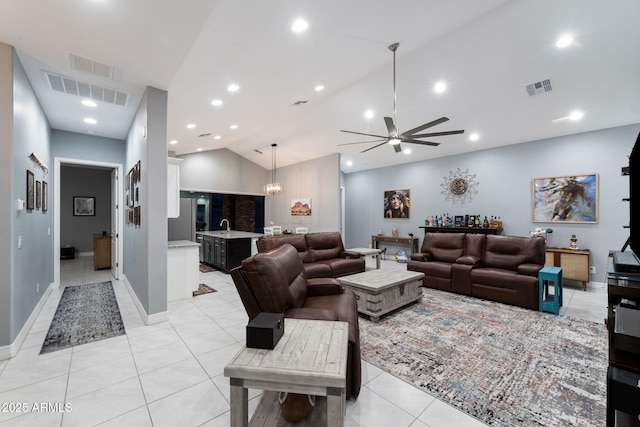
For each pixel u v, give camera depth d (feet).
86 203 28.09
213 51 9.64
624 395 4.00
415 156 23.98
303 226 28.43
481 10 9.90
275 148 26.99
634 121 15.06
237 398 4.52
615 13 9.43
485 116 16.42
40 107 12.26
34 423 5.68
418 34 10.85
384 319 11.46
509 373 7.61
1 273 8.10
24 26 7.35
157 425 5.67
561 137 17.52
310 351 4.92
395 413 6.07
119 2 6.51
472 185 21.54
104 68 9.55
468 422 5.83
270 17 8.38
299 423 5.52
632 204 5.93
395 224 26.55
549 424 5.78
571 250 16.35
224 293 15.23
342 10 8.66
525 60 11.97
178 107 14.55
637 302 5.24
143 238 11.46
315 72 12.52
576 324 10.96
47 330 10.24
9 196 8.20
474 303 13.51
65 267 22.00
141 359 8.21
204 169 28.37
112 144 17.67
